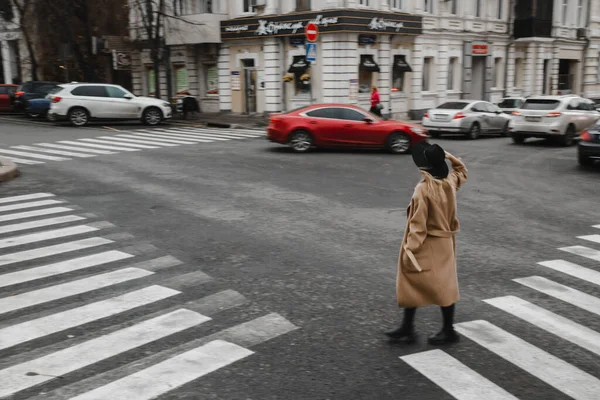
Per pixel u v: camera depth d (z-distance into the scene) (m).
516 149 18.69
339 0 26.16
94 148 17.61
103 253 7.10
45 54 35.91
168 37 32.12
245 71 30.81
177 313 5.21
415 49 29.92
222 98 31.72
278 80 29.11
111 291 5.78
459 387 3.93
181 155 16.14
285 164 14.69
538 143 20.67
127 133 21.94
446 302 4.49
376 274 6.34
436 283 4.46
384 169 14.05
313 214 9.27
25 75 43.03
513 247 7.50
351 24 25.72
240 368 4.19
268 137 17.31
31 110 26.94
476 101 22.47
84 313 5.22
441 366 4.23
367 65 27.16
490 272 6.45
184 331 4.83
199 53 32.75
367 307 5.39
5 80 45.75
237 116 30.02
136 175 13.01
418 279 4.48
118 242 7.61
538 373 4.13
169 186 11.69
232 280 6.12
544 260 6.92
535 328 4.93
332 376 4.08
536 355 4.41
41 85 29.19
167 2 32.31
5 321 5.05
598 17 42.31
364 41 26.95
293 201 10.27
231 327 4.92
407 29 28.42
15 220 8.86
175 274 6.31
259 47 29.48
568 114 19.58
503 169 14.41
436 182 4.46
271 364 4.25
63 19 31.56
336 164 14.77
